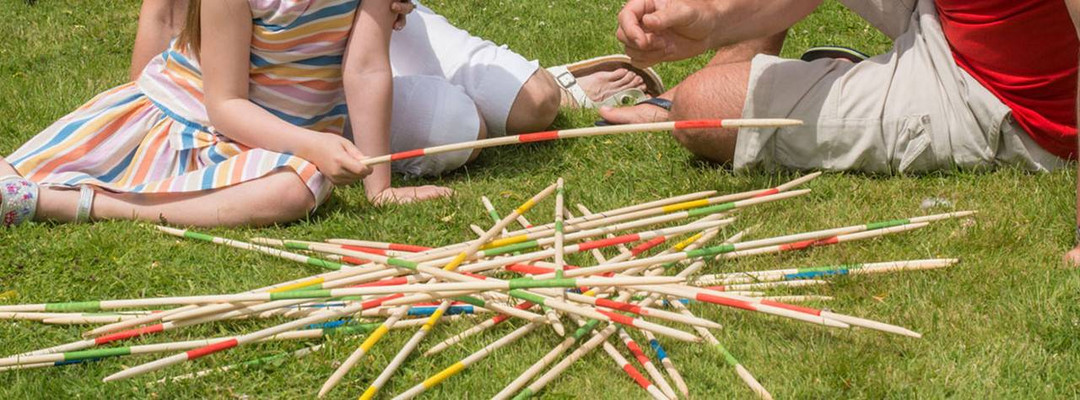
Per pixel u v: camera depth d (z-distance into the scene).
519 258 4.37
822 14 6.01
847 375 4.04
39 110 5.25
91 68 5.64
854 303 4.27
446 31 5.11
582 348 4.12
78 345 4.18
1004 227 4.47
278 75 4.74
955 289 4.27
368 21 4.71
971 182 4.70
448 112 4.87
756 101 4.78
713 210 4.54
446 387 4.07
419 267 4.25
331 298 4.25
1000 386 4.02
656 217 4.53
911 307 4.22
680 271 4.41
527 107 5.01
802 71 4.79
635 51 4.75
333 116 4.87
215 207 4.61
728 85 4.82
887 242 4.47
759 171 4.86
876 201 4.68
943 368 4.06
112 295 4.38
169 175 4.76
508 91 5.00
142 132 4.79
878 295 4.28
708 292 4.22
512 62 5.05
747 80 4.80
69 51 5.82
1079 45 4.60
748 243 4.41
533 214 4.64
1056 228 4.48
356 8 4.72
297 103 4.78
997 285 4.27
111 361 4.15
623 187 4.79
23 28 6.02
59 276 4.43
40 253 4.49
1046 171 4.72
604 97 5.35
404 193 4.75
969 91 4.70
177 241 4.55
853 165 4.79
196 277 4.43
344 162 4.59
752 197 4.61
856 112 4.76
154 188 4.64
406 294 4.27
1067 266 4.33
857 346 4.12
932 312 4.21
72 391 4.08
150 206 4.63
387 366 4.11
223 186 4.61
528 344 4.16
